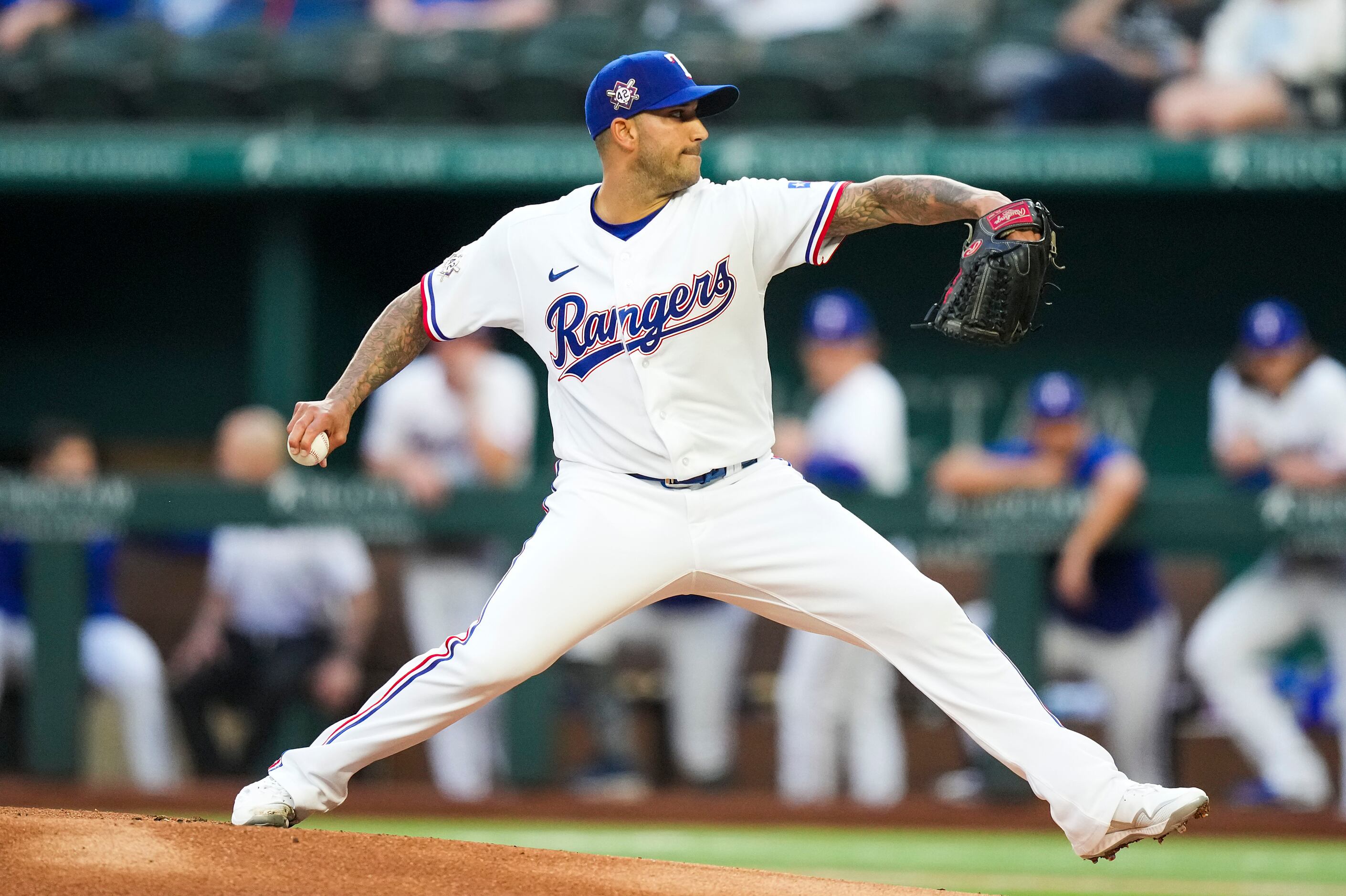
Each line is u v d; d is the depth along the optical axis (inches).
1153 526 944.3
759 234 484.7
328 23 1544.0
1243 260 1374.3
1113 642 951.6
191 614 1054.4
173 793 1002.1
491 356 1047.6
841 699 967.6
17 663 1037.8
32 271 1507.1
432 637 1006.4
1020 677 489.1
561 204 502.3
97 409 1508.4
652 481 487.8
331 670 1019.9
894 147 1232.2
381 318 518.0
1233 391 998.4
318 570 1015.6
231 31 1489.9
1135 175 1223.5
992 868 829.2
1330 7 1243.8
